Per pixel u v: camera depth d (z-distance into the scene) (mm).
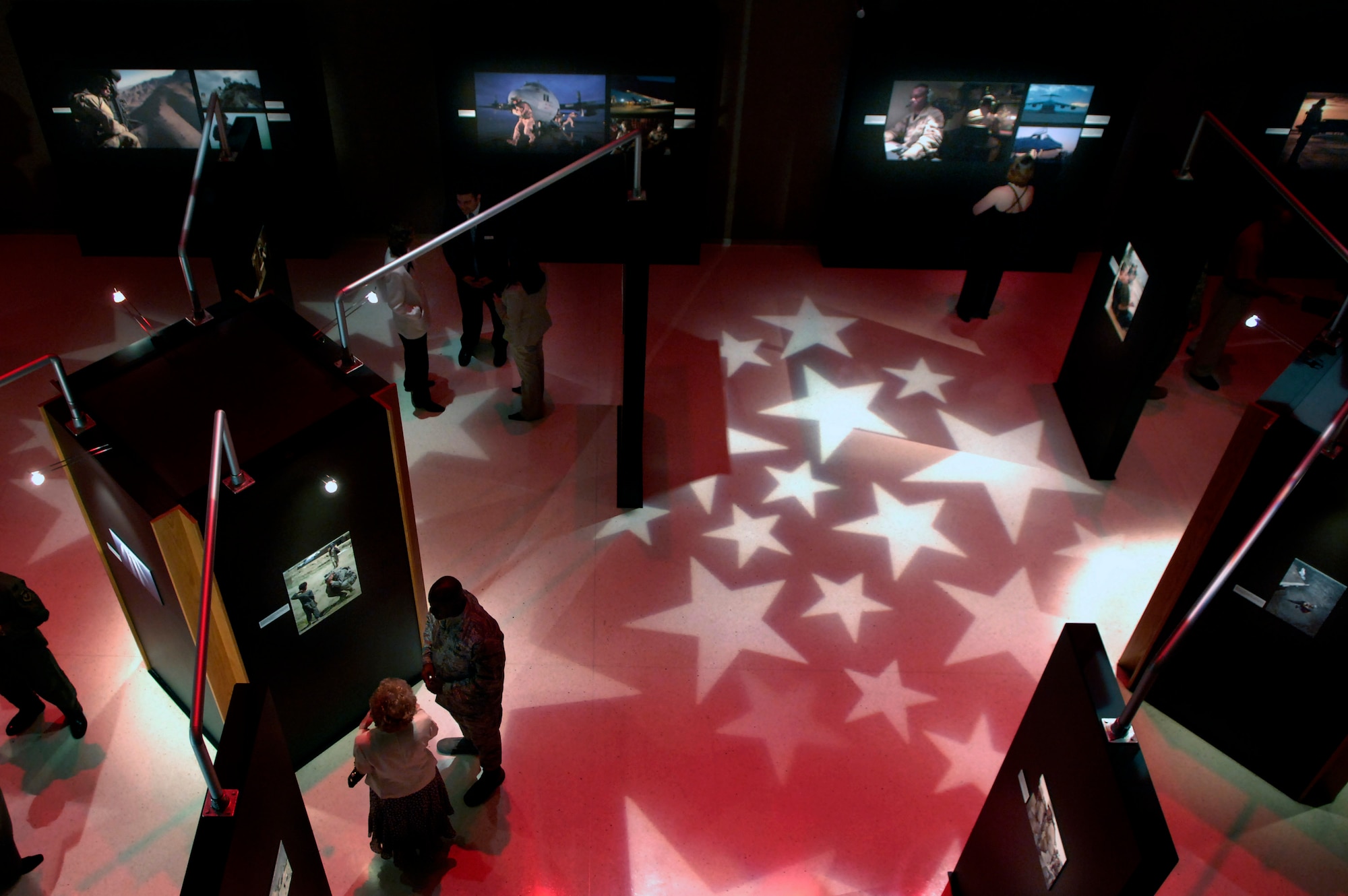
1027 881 4004
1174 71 9398
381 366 8375
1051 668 3885
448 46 8398
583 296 9367
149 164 8898
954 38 8695
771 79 9219
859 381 8555
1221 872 5133
